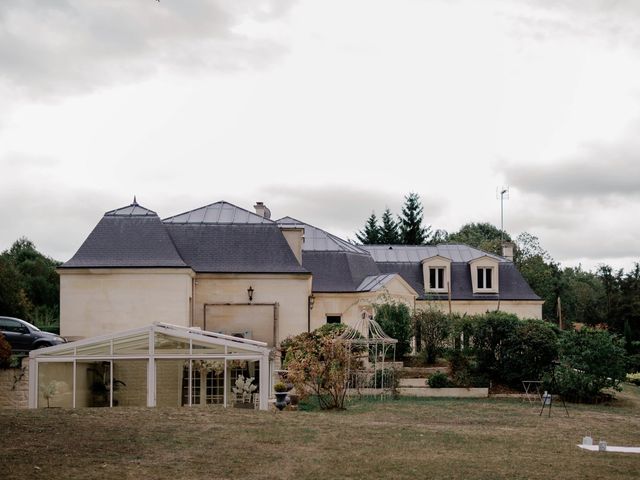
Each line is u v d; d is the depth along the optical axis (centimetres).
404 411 2367
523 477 1276
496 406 2606
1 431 1489
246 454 1386
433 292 4934
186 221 3700
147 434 1522
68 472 1190
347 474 1257
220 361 2397
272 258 3550
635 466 1403
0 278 4875
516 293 4984
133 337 2294
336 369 2412
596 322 5841
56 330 4384
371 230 8969
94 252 3306
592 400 2894
